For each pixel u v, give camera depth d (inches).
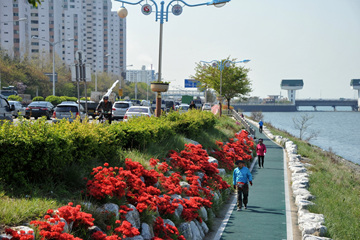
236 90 2223.2
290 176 804.0
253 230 436.5
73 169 344.8
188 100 3309.5
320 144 2755.9
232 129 1472.7
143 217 328.5
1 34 5152.6
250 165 948.0
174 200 394.9
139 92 6658.5
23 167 312.8
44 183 318.3
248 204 562.6
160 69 807.7
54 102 2295.8
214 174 593.9
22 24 5265.8
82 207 282.4
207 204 439.8
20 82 3218.5
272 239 406.3
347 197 637.9
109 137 432.1
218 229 439.8
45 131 331.3
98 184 316.5
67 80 4033.0
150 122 625.6
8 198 273.1
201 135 876.0
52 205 271.1
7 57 3612.2
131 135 509.4
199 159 580.1
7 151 302.0
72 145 348.8
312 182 736.3
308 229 414.6
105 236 253.0
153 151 540.4
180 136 705.0
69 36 6747.1
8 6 5152.6
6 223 228.8
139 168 389.7
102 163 406.6
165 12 806.5
